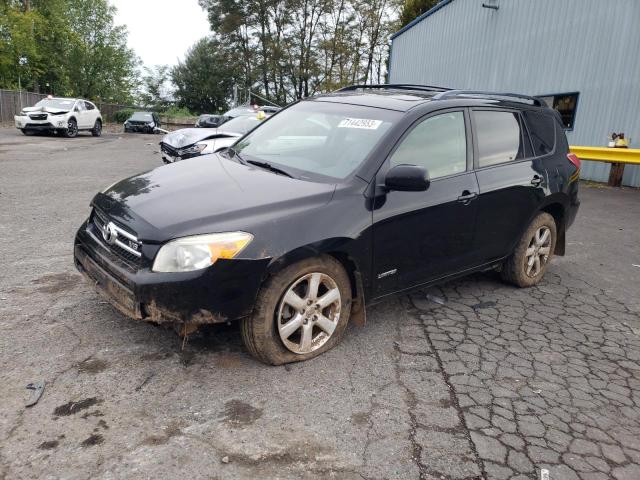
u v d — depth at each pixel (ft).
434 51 66.39
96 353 10.77
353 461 8.21
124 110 148.15
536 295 16.06
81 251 11.65
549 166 16.06
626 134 40.19
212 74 209.67
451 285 16.48
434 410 9.71
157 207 10.46
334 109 14.14
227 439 8.48
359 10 166.40
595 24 42.09
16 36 125.08
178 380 10.02
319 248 10.39
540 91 48.14
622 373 11.62
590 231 25.34
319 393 9.95
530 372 11.36
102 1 173.27
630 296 16.52
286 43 174.29
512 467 8.36
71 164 40.65
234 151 14.53
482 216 13.87
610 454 8.86
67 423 8.59
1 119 97.50
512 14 50.93
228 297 9.64
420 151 12.60
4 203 24.22
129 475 7.56
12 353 10.56
